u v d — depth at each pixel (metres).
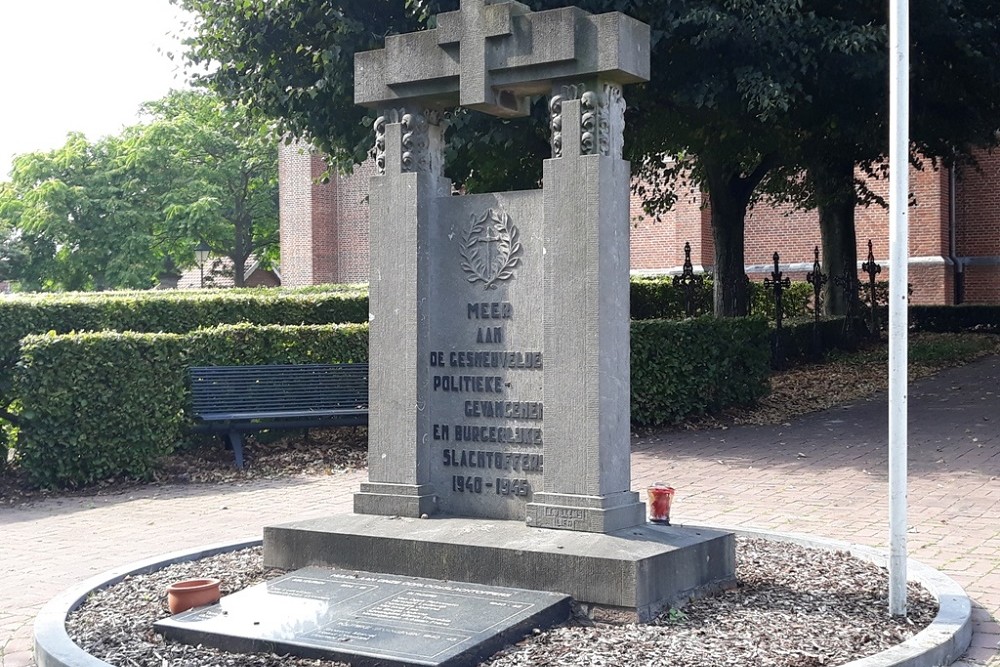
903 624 5.35
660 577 5.49
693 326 14.17
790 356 20.42
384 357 6.80
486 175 14.31
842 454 11.77
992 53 13.59
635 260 32.62
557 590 5.53
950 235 29.27
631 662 4.73
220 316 14.88
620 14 6.02
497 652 4.92
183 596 5.64
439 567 5.89
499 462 6.52
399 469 6.71
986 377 18.34
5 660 5.43
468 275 6.65
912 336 25.94
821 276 21.22
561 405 6.12
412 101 6.76
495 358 6.54
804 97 13.18
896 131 5.47
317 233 35.97
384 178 6.83
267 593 5.75
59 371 10.88
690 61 12.94
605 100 6.18
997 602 6.11
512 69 6.35
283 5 13.34
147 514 9.55
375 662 4.73
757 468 11.06
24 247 38.38
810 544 7.22
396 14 13.13
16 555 8.00
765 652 4.85
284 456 12.41
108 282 37.53
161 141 37.91
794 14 12.36
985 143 18.62
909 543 7.68
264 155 38.97
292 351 13.22
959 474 10.41
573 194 6.12
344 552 6.21
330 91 13.51
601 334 6.03
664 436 13.41
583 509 5.99
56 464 10.92
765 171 18.81
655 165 21.02
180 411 11.69
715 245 18.95
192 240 38.38
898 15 5.45
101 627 5.52
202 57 14.49
